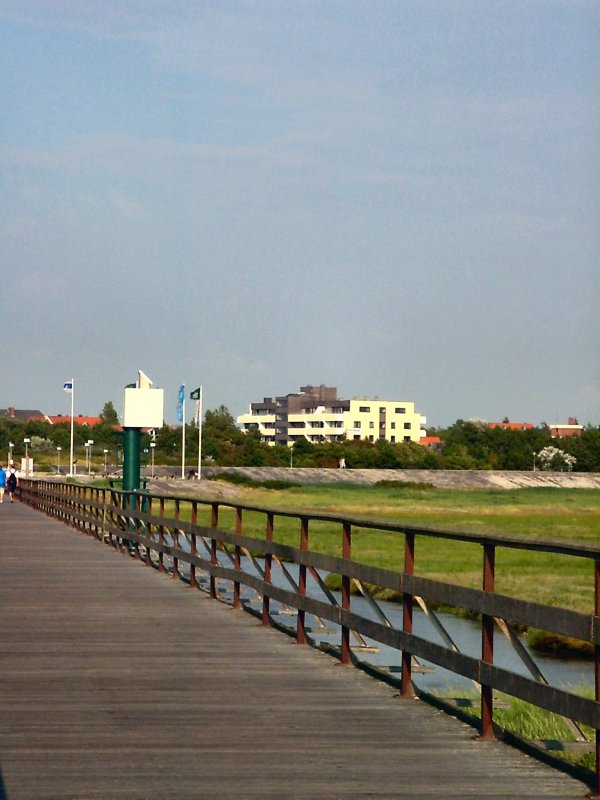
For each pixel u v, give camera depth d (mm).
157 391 32125
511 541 7824
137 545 26062
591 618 6887
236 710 9469
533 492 129750
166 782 7152
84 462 163000
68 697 9938
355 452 174250
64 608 16781
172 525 21922
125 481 32094
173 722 8961
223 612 16391
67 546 30203
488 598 8281
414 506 87125
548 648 19484
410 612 10117
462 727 8891
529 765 7723
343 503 89500
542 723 11164
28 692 10156
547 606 7398
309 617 18219
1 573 22516
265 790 7008
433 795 6949
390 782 7246
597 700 6875
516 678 7918
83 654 12414
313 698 10023
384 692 10328
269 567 15094
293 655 12469
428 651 9484
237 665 11773
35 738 8336
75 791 6898
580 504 97125
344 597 11883
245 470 136125
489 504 93375
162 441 168375
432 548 42875
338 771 7508
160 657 12242
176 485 98188
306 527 13328
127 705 9617
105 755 7840
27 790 6910
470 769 7609
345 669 11555
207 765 7613
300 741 8375
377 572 10758
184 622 15258
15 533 35938
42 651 12617
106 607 16938
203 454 166500
